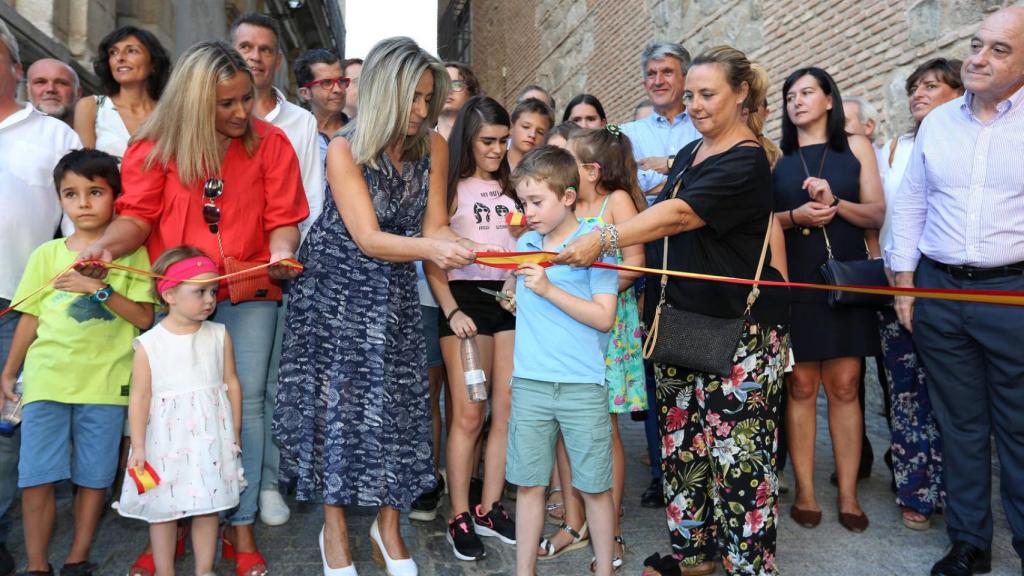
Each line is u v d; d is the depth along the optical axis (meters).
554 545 3.34
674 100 4.53
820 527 3.75
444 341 3.46
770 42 7.39
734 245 2.80
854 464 3.76
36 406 2.88
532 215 2.79
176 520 2.84
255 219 3.07
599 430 2.81
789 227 3.74
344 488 2.85
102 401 2.95
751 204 2.74
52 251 3.02
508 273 3.60
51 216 3.37
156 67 3.72
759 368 2.81
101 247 2.72
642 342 3.37
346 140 2.90
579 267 2.68
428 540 3.55
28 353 2.96
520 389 2.87
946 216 3.15
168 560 2.80
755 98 2.86
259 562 3.06
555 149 2.83
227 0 12.45
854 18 6.20
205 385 2.81
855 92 6.22
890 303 3.56
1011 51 2.85
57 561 3.23
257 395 3.15
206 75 2.76
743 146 2.75
